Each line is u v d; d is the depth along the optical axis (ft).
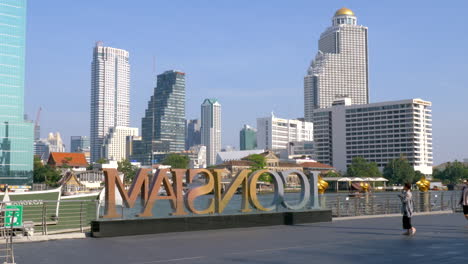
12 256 67.62
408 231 98.32
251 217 120.98
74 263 67.56
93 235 99.14
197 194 113.80
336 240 91.81
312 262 67.10
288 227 119.85
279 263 66.49
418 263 64.95
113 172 103.35
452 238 92.58
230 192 119.24
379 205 171.42
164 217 107.65
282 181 129.49
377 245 83.82
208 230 113.19
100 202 102.78
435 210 186.19
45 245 86.89
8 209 83.56
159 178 109.50
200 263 66.85
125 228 102.22
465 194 113.91
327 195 159.84
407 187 99.50
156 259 70.54
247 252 77.10
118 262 68.13
